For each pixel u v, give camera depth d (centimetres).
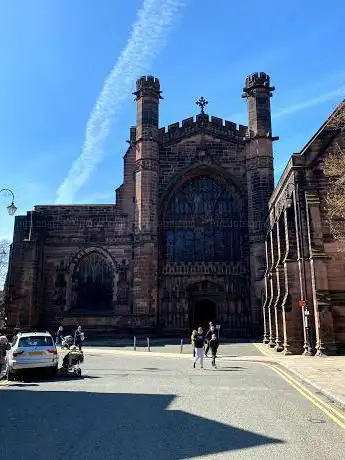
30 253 4459
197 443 849
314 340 2664
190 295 4531
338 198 2278
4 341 1998
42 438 902
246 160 4616
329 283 2625
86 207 4744
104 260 4669
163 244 4559
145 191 4469
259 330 4212
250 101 4666
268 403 1240
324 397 1328
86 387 1602
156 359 2673
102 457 768
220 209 4684
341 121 2605
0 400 1361
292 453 777
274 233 3684
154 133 4638
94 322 4466
